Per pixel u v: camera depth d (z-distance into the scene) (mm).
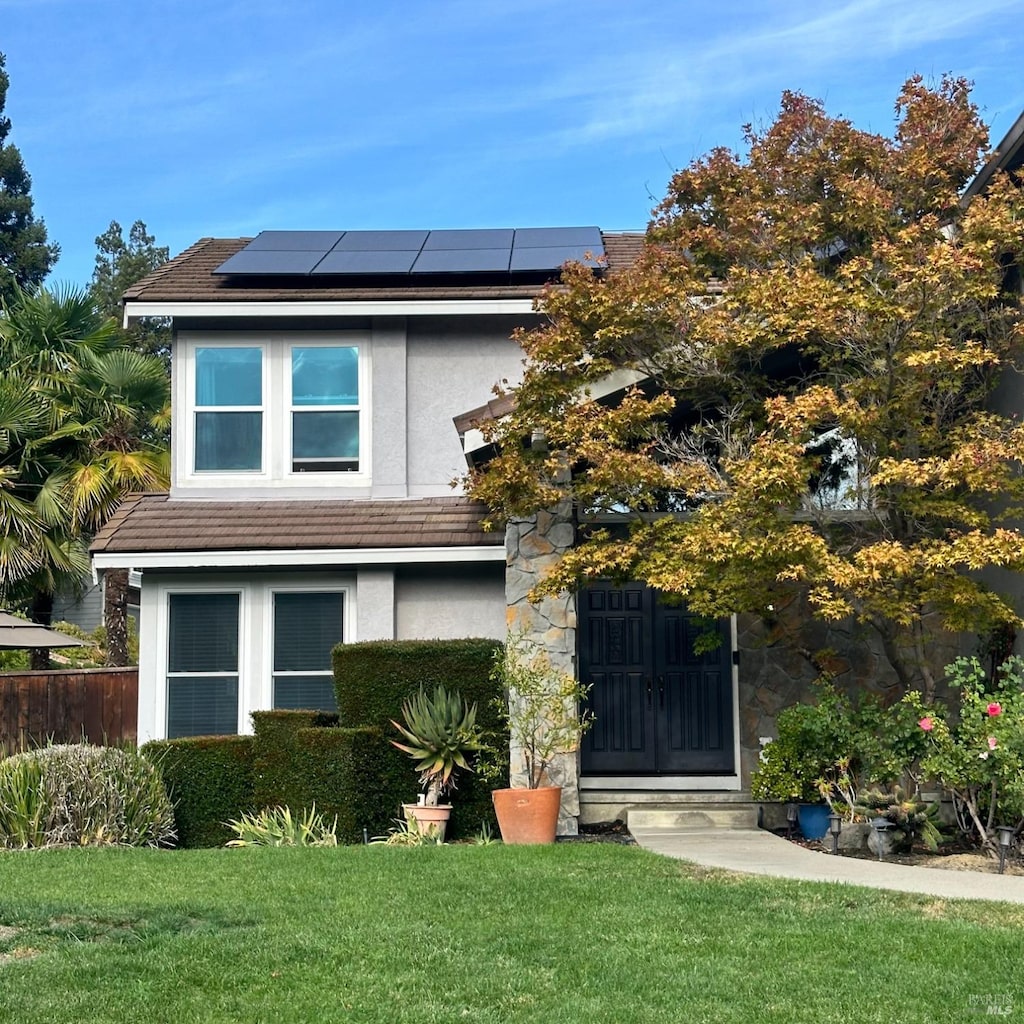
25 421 19984
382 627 14680
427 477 15758
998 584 12930
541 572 12750
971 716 10820
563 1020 5949
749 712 14125
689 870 9602
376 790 12891
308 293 15406
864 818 11070
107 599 21094
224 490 15664
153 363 21422
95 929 7555
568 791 12508
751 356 11891
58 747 12672
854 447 12180
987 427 11133
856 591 10602
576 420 11406
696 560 11117
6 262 44719
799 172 12289
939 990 6328
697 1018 5969
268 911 8070
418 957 6957
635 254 17703
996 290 10750
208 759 13281
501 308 15461
